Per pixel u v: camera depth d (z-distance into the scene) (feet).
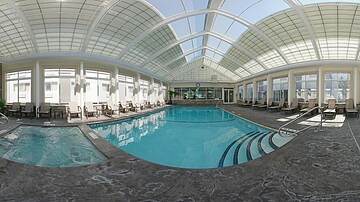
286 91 77.51
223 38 73.72
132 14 51.49
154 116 65.77
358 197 11.84
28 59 53.16
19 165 17.01
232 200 11.56
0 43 55.52
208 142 33.73
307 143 23.63
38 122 42.96
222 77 131.44
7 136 32.24
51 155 23.52
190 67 128.47
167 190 12.77
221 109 90.12
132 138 36.73
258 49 72.02
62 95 58.29
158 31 63.36
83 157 21.95
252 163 17.44
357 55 57.88
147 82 98.32
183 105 118.21
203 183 13.73
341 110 56.65
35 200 11.68
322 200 11.51
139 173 15.44
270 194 12.21
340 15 48.26
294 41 61.98
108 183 13.79
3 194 12.38
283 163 17.39
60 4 43.83
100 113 57.36
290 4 46.37
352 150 20.95
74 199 11.75
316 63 59.62
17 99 61.82
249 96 112.27
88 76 63.21
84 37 51.70
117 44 62.54
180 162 24.17
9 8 43.80
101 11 46.52
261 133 36.47
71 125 39.50
